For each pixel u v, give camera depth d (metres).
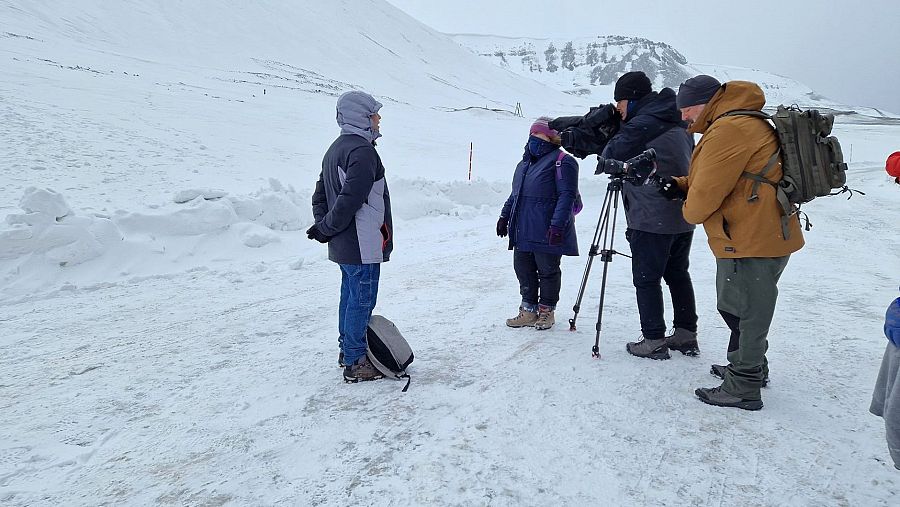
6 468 2.54
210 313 4.88
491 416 2.98
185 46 59.91
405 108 43.81
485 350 3.95
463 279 6.09
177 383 3.44
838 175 2.65
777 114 2.77
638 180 3.25
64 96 16.33
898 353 2.00
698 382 3.40
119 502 2.30
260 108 24.08
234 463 2.57
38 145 10.73
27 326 4.47
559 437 2.76
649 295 3.68
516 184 4.35
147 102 18.70
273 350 4.01
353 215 3.18
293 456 2.62
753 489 2.35
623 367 3.62
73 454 2.66
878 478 2.42
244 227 7.35
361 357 3.43
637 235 3.61
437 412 3.03
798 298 5.34
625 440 2.74
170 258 6.45
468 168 17.55
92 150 11.16
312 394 3.27
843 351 3.92
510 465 2.52
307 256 7.15
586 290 5.63
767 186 2.75
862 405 3.09
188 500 2.31
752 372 3.00
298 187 11.09
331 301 5.27
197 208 7.03
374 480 2.42
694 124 3.05
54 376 3.53
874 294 5.48
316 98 36.88
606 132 3.83
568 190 4.09
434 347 4.02
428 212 10.20
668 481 2.41
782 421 2.92
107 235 6.09
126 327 4.49
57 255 5.66
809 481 2.41
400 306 5.07
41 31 42.59
